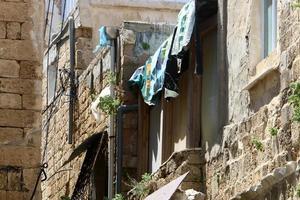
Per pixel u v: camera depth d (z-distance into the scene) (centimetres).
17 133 1550
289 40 1255
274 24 1350
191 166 1572
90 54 2341
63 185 2334
